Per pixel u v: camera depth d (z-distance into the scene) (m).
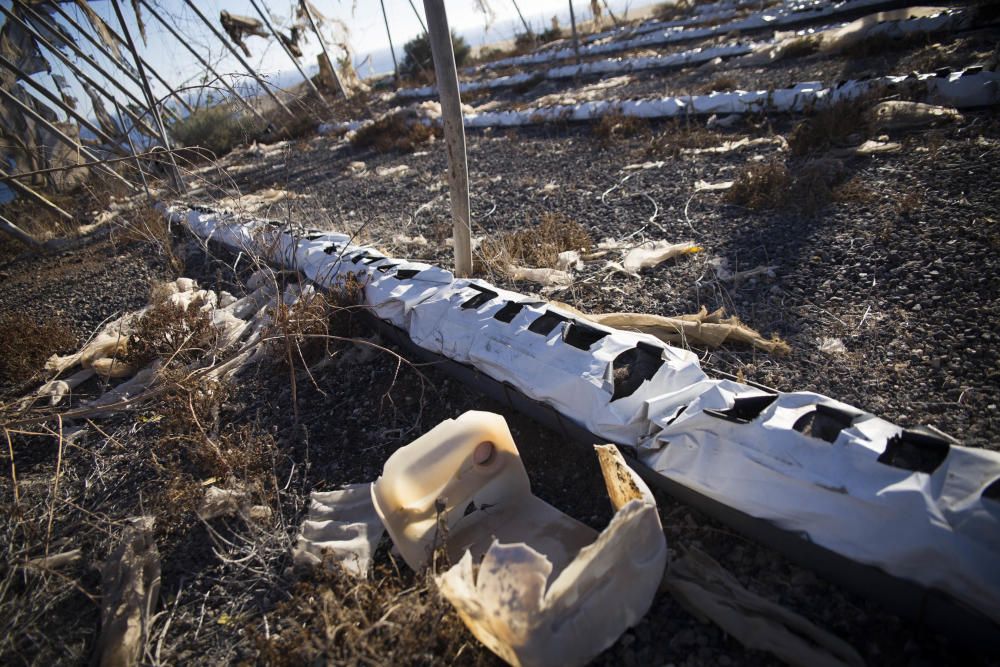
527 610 1.73
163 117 13.99
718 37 16.06
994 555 1.68
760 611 2.12
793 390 3.31
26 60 11.87
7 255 10.20
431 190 8.98
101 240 9.88
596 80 15.41
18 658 2.58
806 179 5.68
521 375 3.21
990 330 3.39
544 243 5.60
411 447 2.46
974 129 6.10
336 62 20.59
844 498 1.99
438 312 3.96
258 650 2.42
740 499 2.30
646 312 4.39
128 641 2.54
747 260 4.83
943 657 1.94
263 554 2.90
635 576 1.97
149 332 5.00
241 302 5.84
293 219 8.11
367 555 2.72
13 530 3.17
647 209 6.40
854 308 3.92
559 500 2.98
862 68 9.69
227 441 3.62
